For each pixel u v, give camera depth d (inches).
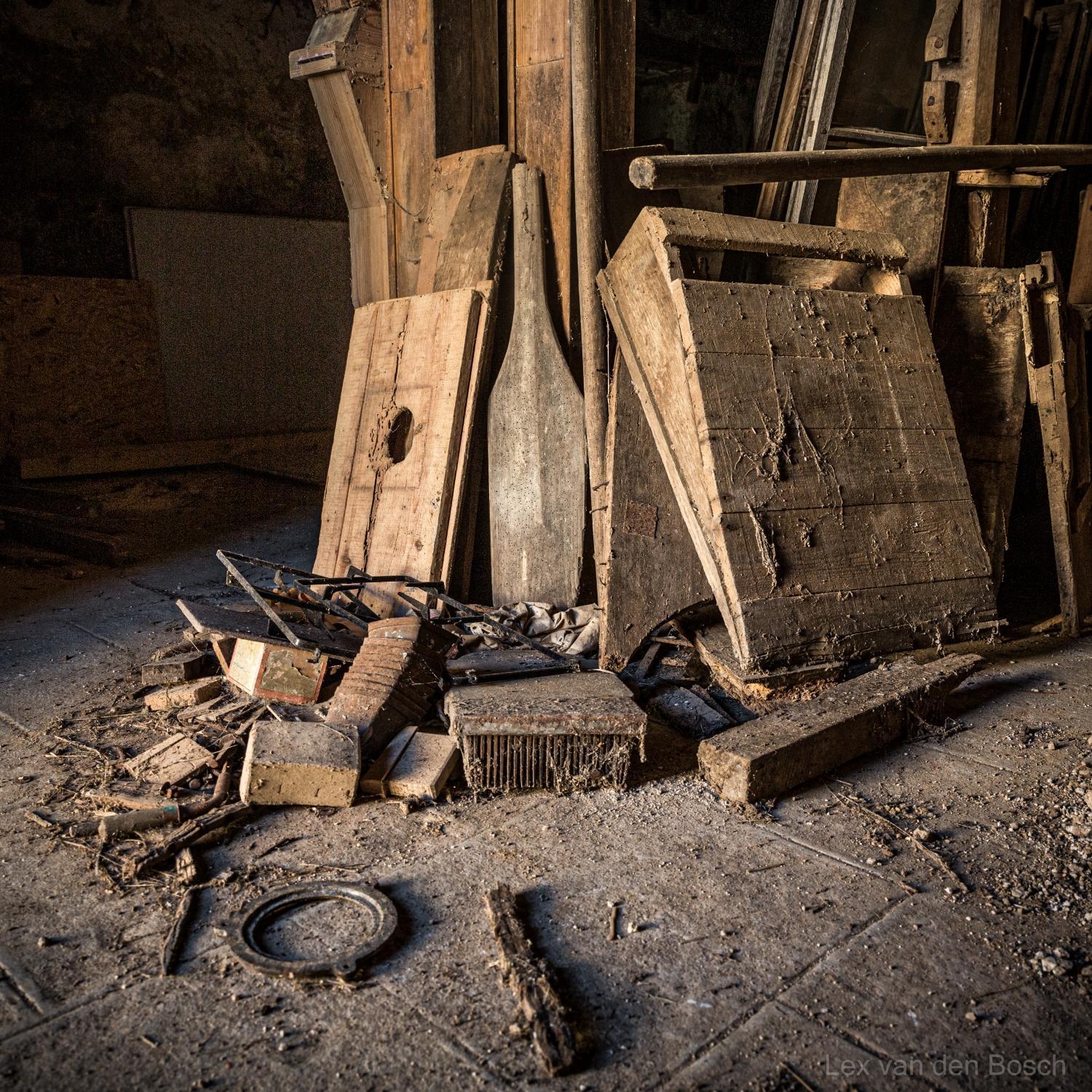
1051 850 119.0
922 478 172.2
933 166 187.6
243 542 299.7
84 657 194.7
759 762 128.2
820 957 98.7
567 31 197.2
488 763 132.7
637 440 171.0
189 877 112.3
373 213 232.4
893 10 213.6
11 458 339.6
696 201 208.8
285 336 422.6
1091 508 204.2
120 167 369.1
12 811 130.5
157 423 384.5
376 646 149.3
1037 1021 89.7
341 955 98.0
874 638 158.6
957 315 205.3
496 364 207.6
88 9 352.2
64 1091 82.0
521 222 201.6
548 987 91.7
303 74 225.3
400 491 204.7
